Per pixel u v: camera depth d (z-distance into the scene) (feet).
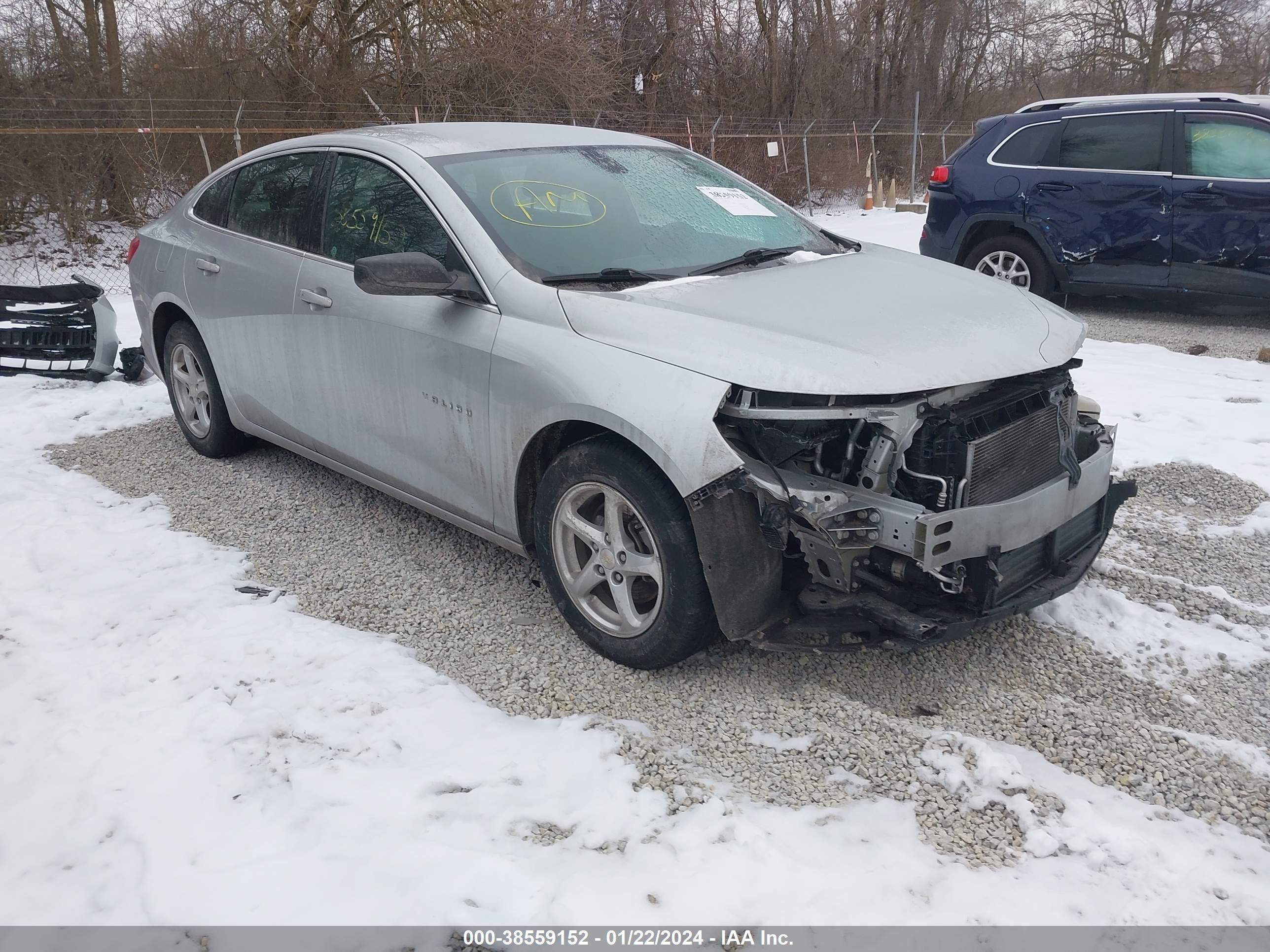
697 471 9.71
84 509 15.93
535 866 8.25
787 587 10.63
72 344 23.71
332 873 8.20
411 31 57.06
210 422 17.78
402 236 13.12
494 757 9.68
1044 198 28.35
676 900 7.87
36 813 9.03
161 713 10.40
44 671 11.15
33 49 49.21
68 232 46.11
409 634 12.20
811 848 8.44
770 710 10.44
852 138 84.48
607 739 9.92
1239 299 26.14
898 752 9.70
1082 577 11.47
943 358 10.03
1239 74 117.60
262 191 16.05
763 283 11.85
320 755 9.74
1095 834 8.55
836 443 10.14
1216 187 25.70
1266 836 8.70
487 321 11.81
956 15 103.65
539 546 11.75
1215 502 15.93
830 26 90.74
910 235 51.44
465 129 14.53
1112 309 30.50
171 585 13.25
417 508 14.26
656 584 11.00
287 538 14.89
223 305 16.26
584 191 13.28
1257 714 10.56
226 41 53.57
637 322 10.73
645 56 75.97
